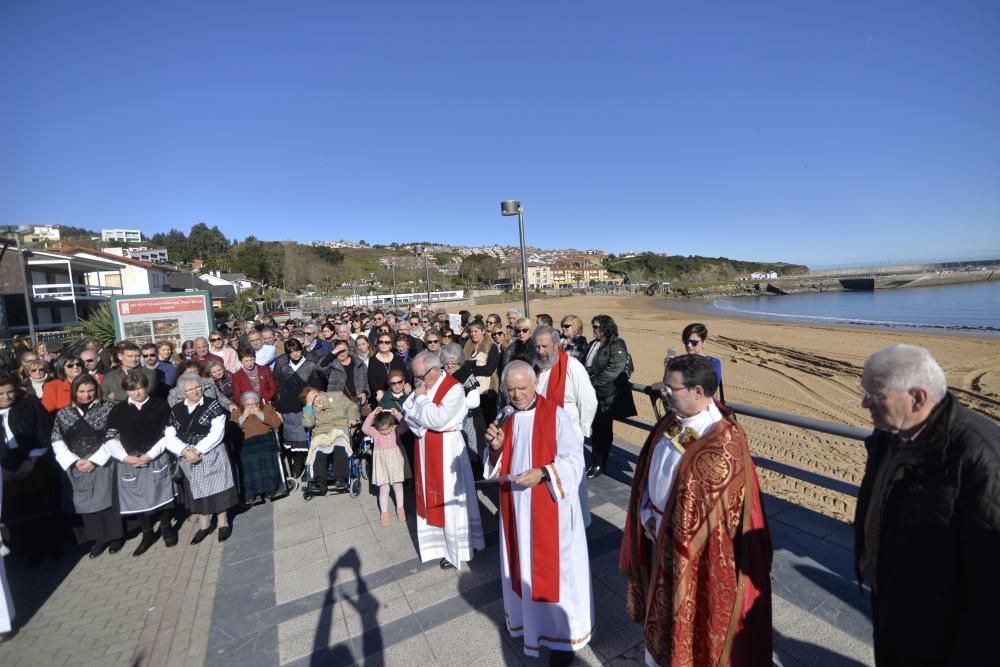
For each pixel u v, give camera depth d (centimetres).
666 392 236
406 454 542
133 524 538
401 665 304
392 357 611
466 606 357
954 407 175
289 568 427
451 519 397
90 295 3159
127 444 467
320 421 577
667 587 229
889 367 179
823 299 6544
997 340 2067
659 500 241
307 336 859
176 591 408
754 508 222
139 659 331
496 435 311
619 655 300
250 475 558
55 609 395
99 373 757
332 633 338
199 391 485
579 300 7100
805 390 1338
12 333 2642
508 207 870
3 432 450
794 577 350
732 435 224
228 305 4938
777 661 279
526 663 299
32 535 456
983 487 162
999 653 161
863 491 209
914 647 182
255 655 322
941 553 174
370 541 466
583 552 297
